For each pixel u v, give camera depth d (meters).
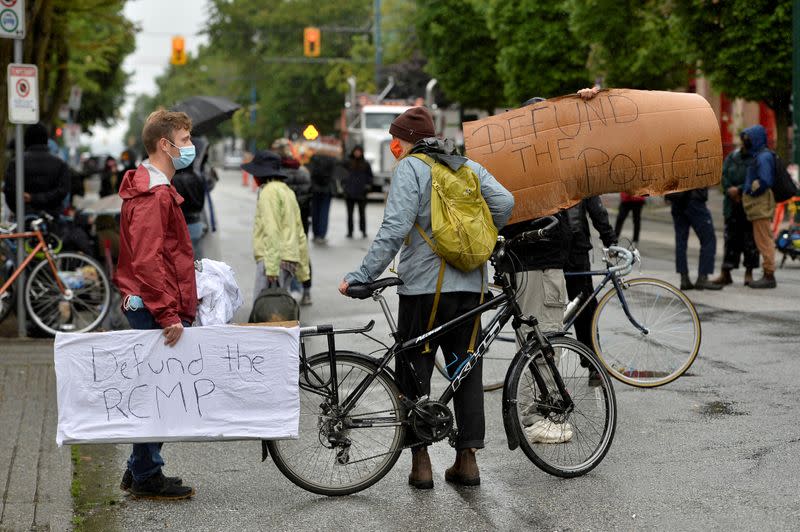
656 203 32.22
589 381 6.34
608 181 7.37
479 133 7.30
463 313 6.02
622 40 30.08
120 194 5.69
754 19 24.42
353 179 24.42
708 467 6.37
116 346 5.63
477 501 5.88
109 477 6.46
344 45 80.75
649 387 8.34
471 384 6.07
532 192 7.26
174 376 5.67
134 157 24.62
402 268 5.99
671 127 7.41
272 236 10.84
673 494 5.90
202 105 12.89
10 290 11.11
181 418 5.68
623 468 6.39
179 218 5.70
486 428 7.37
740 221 14.12
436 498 5.95
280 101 81.44
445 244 5.78
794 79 21.03
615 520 5.52
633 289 8.21
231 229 26.28
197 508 5.84
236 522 5.61
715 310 12.16
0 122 13.34
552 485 6.12
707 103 7.52
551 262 7.18
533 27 37.62
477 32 48.03
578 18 30.20
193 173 10.30
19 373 8.97
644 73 30.53
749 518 5.49
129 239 5.67
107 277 11.16
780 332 10.71
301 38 81.44
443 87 50.19
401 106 41.84
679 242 13.82
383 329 11.36
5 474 6.28
